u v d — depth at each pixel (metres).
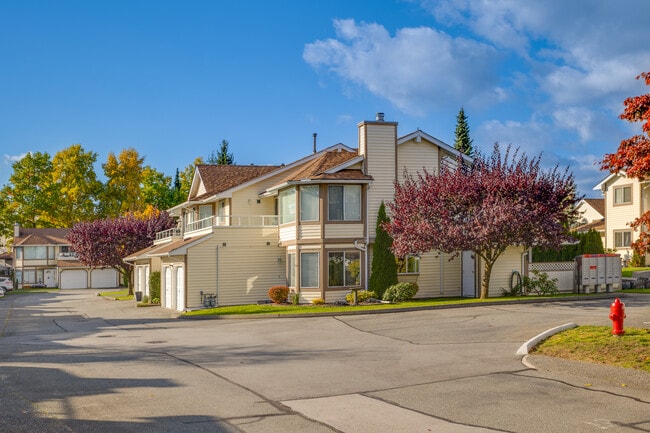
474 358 15.02
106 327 27.19
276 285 34.53
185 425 9.43
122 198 91.12
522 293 32.25
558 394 11.13
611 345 14.30
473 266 32.94
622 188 50.59
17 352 18.17
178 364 15.16
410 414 10.04
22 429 9.12
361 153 33.00
